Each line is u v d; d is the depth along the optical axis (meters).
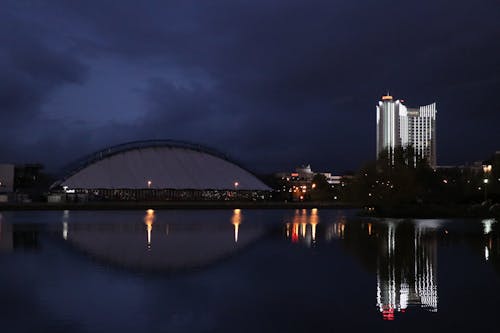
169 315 17.41
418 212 76.69
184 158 182.12
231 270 26.78
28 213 107.31
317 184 186.62
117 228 59.69
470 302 18.97
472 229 51.94
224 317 17.12
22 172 189.25
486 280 23.19
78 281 23.77
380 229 53.34
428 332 15.22
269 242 41.66
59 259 31.52
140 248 37.75
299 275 24.97
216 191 175.25
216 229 57.91
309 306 18.56
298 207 145.25
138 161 175.12
